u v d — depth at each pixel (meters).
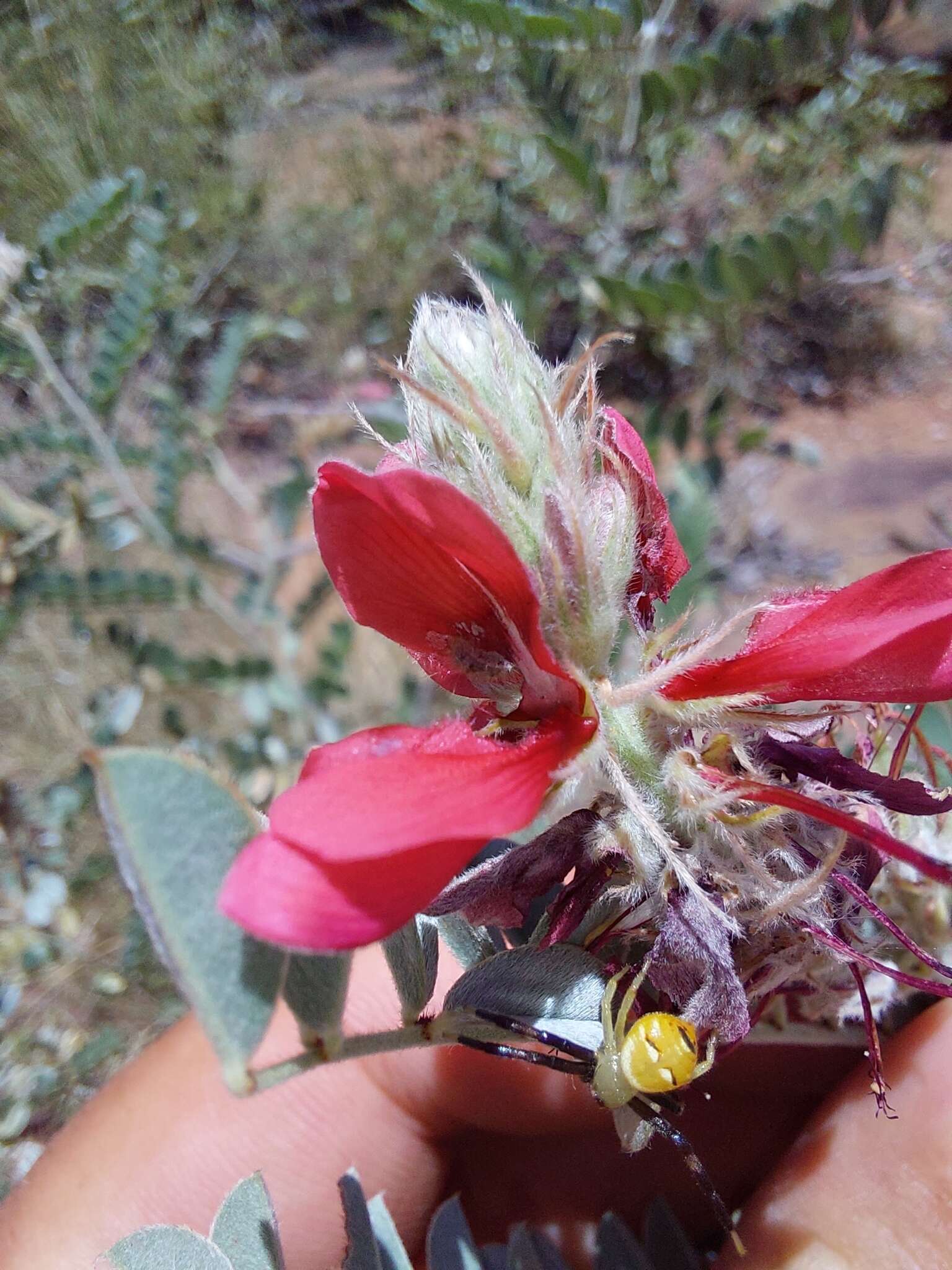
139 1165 0.14
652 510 0.08
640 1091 0.07
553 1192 0.15
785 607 0.08
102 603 0.25
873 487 0.35
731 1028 0.07
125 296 0.23
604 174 0.33
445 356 0.07
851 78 0.40
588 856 0.07
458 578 0.07
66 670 0.32
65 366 0.30
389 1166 0.15
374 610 0.07
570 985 0.07
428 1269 0.10
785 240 0.21
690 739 0.08
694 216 0.44
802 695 0.07
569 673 0.07
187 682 0.25
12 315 0.23
